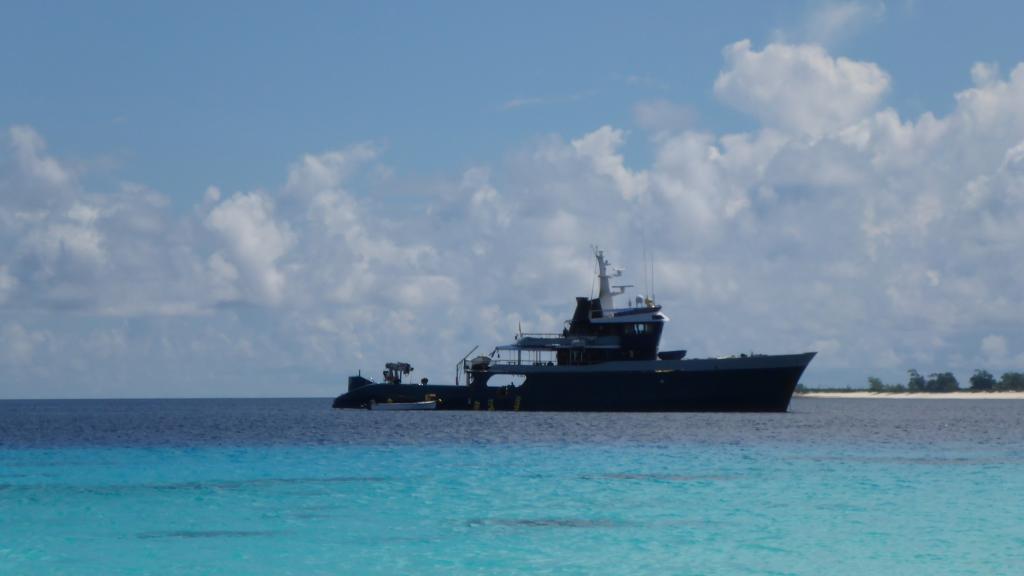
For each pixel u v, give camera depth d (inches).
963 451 4274.1
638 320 6815.9
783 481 3085.6
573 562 1898.4
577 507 2549.2
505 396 7160.4
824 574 1796.3
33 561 1924.2
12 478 3218.5
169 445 4751.5
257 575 1801.2
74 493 2834.6
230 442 4933.6
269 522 2332.7
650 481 3078.2
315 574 1809.8
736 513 2443.4
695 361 6505.9
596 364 6722.4
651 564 1877.5
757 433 5334.6
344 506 2573.8
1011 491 2842.0
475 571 1827.0
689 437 4970.5
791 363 6294.3
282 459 3865.7
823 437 5157.5
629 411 6717.5
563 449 4252.0
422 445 4530.0
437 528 2251.5
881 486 2950.3
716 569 1835.6
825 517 2379.4
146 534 2191.2
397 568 1854.1
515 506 2564.0
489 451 4175.7
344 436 5260.8
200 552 2001.7
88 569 1854.1
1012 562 1886.1
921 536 2137.1
